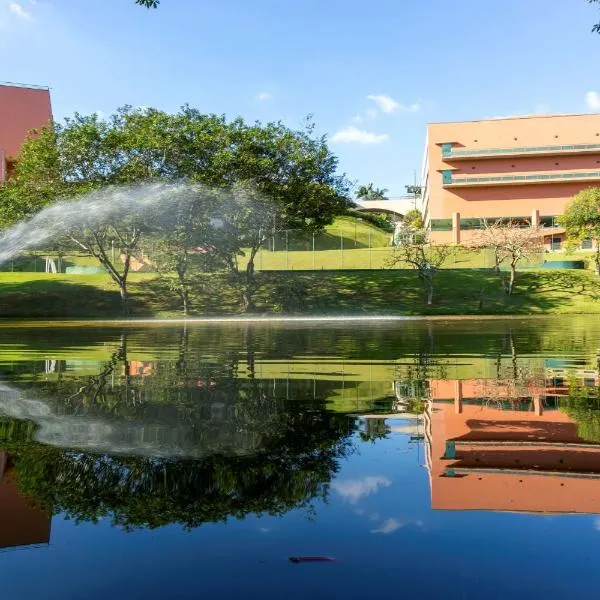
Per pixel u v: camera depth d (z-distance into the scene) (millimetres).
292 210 28500
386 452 2758
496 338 12359
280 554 1618
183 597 1382
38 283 31438
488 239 34000
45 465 2527
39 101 48406
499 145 50562
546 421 3514
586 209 39156
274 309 28234
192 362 7328
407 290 32125
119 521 1871
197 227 26594
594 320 22594
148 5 9438
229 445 2893
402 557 1591
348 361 7465
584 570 1505
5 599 1375
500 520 1861
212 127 26703
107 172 26469
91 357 8055
